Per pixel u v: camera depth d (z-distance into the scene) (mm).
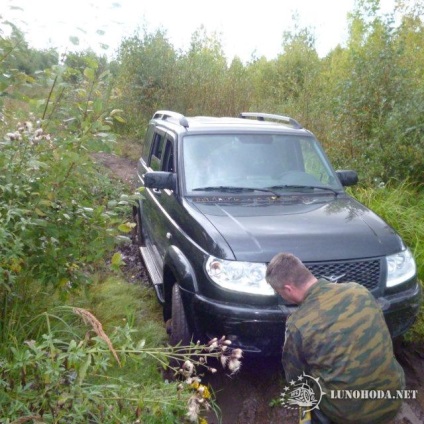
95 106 3666
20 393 2713
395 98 8703
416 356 4746
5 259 3299
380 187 7406
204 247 4145
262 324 3824
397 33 9812
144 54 14961
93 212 3820
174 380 4219
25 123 3551
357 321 2662
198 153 5250
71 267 3961
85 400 2635
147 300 5688
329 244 4082
